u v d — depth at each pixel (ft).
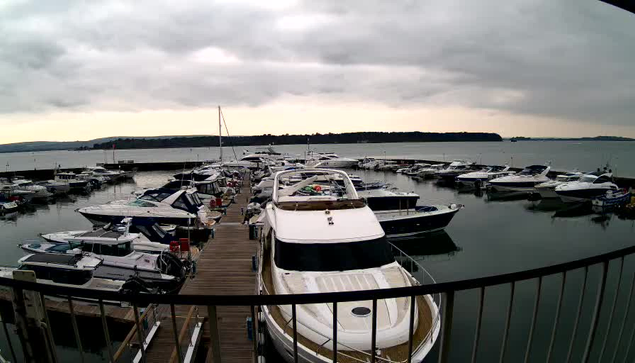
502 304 38.86
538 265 54.29
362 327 20.53
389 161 200.34
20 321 7.72
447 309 6.99
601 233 71.36
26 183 120.57
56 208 104.73
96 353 31.89
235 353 26.22
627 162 261.03
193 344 26.76
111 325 33.47
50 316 34.35
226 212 76.33
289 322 22.09
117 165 208.85
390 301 22.75
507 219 84.17
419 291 6.77
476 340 7.38
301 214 30.37
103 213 64.39
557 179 115.96
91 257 38.34
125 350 30.60
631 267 48.01
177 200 67.41
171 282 39.27
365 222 29.32
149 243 47.62
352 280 24.54
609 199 89.61
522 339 32.71
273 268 27.37
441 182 147.74
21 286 7.25
